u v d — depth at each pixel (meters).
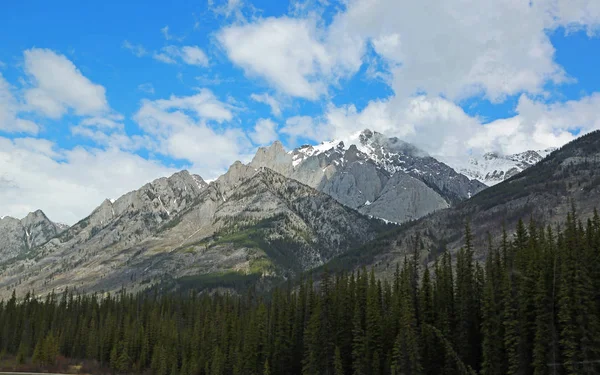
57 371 199.38
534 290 103.75
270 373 154.75
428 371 121.25
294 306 166.75
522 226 129.88
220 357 170.12
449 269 141.38
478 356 120.69
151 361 199.00
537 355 97.56
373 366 129.62
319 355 142.12
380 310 139.62
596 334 93.25
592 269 102.00
